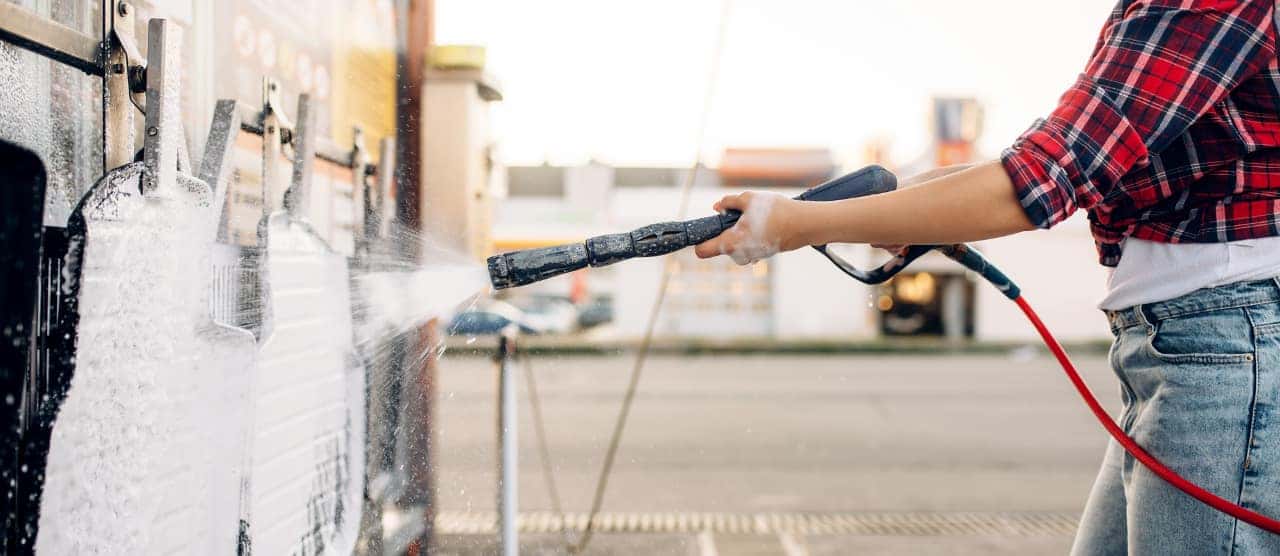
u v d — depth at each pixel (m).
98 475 0.98
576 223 20.41
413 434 1.96
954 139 20.33
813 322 20.28
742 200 1.10
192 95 1.34
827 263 20.27
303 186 1.53
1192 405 1.11
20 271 0.90
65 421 0.94
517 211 20.47
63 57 1.04
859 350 17.11
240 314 1.33
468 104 2.29
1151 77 1.02
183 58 1.31
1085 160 1.02
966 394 9.47
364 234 1.90
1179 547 1.12
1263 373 1.07
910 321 20.56
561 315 19.75
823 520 4.12
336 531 1.59
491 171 2.49
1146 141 1.03
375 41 2.07
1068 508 4.47
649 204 20.31
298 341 1.45
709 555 3.50
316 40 1.78
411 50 2.26
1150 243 1.17
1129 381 1.23
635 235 1.10
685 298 20.22
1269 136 1.07
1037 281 19.50
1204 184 1.10
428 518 2.06
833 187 1.16
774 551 3.58
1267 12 1.02
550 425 6.96
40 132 1.03
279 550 1.38
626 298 20.19
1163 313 1.15
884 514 4.27
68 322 0.95
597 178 20.42
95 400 0.98
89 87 1.13
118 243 1.01
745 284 20.27
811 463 5.53
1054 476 5.24
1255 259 1.09
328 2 1.82
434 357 2.06
